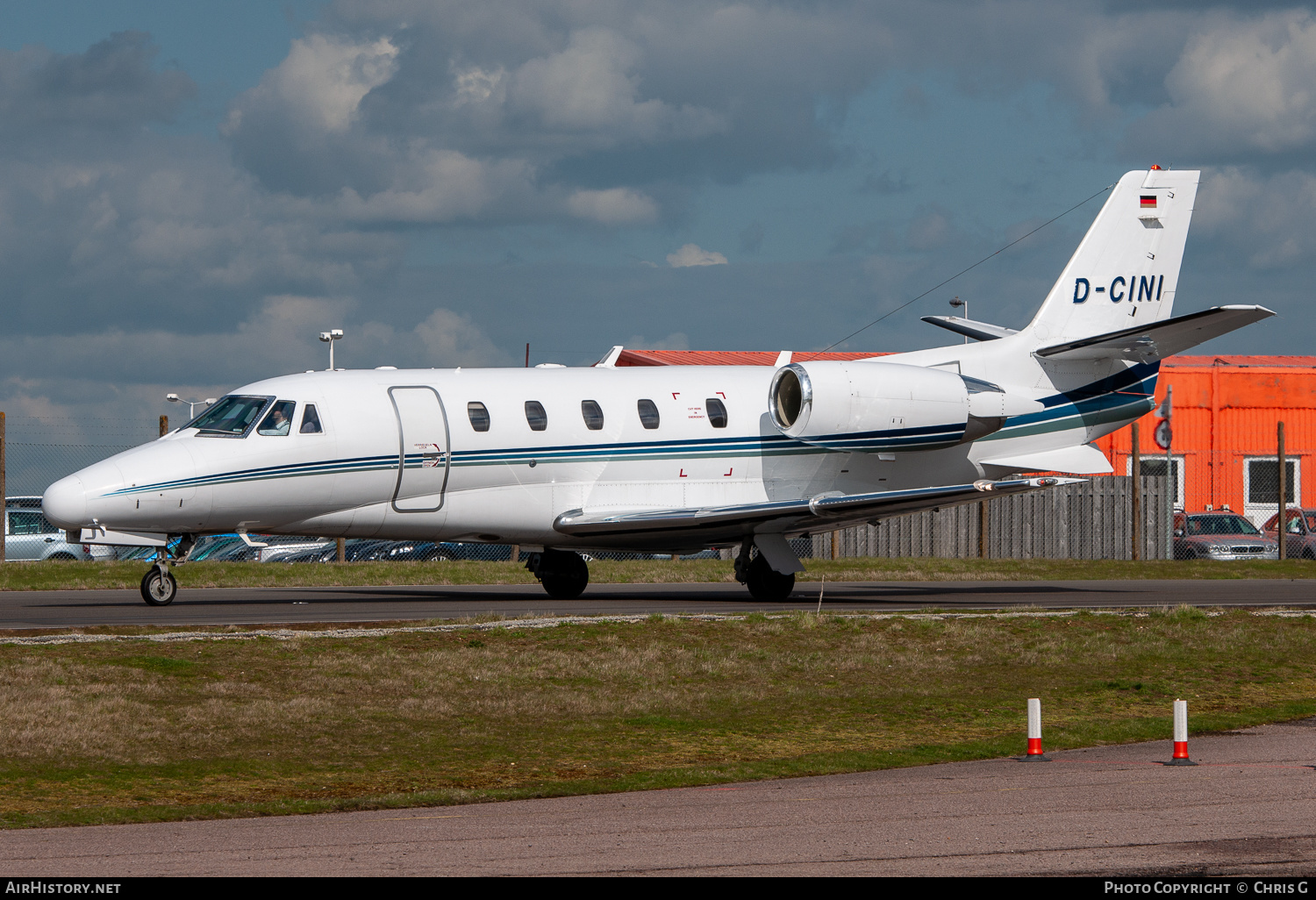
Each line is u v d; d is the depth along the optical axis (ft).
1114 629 256.73
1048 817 121.19
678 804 129.90
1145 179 364.17
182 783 143.84
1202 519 565.94
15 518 513.86
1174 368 625.41
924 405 332.60
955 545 524.11
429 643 222.07
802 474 334.85
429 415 300.61
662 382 328.90
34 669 189.88
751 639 237.04
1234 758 152.25
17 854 110.42
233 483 284.00
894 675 213.66
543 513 310.65
